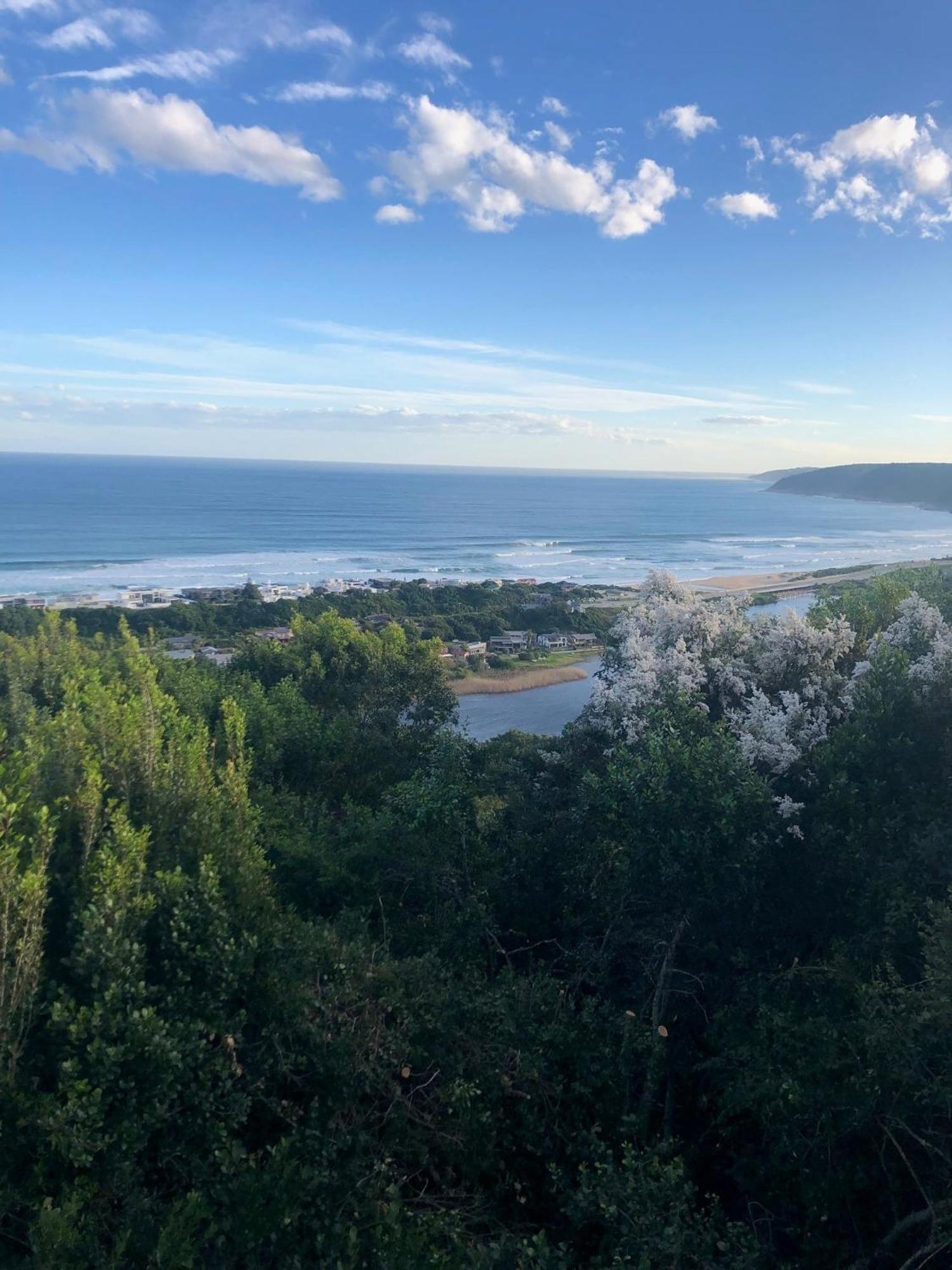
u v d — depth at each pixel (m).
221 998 7.98
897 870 9.20
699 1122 9.72
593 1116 8.70
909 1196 7.60
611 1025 9.38
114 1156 6.49
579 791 12.98
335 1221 6.60
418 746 18.30
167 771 10.72
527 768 17.25
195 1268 5.95
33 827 8.73
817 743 12.62
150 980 8.16
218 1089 7.32
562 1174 7.91
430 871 11.90
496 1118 8.31
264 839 12.01
